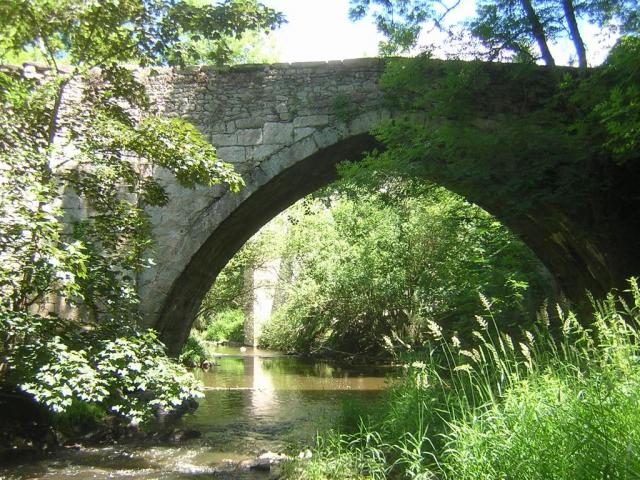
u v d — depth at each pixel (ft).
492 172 23.71
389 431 17.19
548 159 23.43
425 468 12.77
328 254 61.57
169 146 20.83
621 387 9.52
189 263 28.94
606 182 24.99
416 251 51.26
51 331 19.47
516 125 23.71
